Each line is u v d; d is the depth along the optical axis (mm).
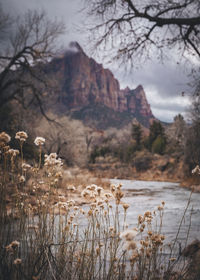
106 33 7219
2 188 1904
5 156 1917
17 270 1642
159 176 47812
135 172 55469
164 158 53562
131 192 16766
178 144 56719
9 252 1771
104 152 76562
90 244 2512
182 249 3371
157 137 69375
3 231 1809
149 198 12422
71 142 30219
